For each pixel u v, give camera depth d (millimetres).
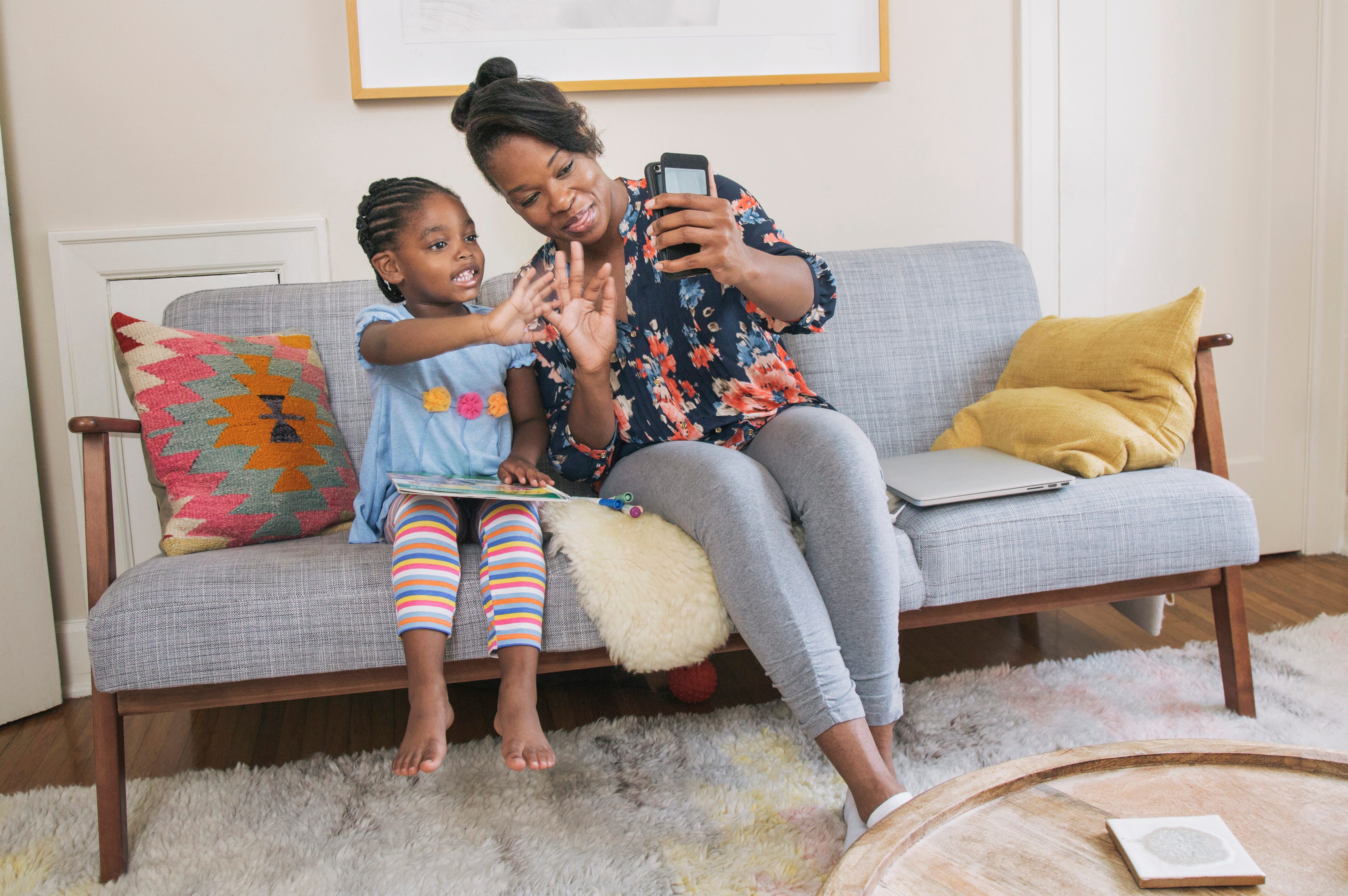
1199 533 1322
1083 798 683
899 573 1179
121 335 1383
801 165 1995
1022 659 1714
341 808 1242
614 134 1917
